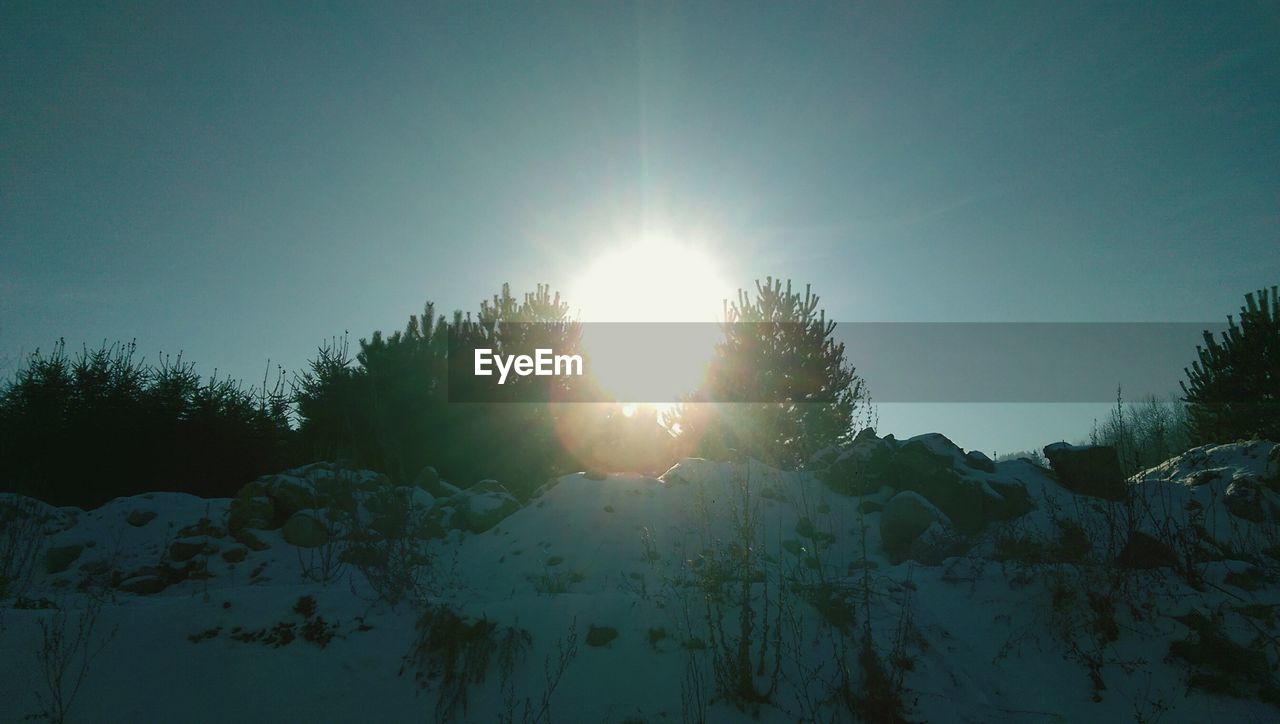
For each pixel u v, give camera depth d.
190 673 5.29
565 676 5.56
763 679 5.56
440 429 17.30
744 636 5.60
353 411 16.20
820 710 5.37
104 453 16.72
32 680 5.02
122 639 5.46
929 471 10.23
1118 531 7.22
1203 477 9.46
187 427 17.95
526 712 5.14
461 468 17.22
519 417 17.73
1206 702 5.38
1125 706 5.42
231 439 18.41
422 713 5.25
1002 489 9.80
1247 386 14.20
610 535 8.80
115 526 9.72
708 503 9.46
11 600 6.59
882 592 6.76
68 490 16.12
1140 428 10.12
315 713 5.13
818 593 6.49
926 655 5.98
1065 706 5.46
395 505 7.98
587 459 17.92
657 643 5.91
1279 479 8.78
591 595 6.51
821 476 10.91
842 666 5.63
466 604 6.20
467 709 5.28
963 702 5.48
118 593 7.47
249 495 9.12
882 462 10.70
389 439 10.60
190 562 8.05
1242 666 5.54
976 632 6.34
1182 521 7.95
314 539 8.52
